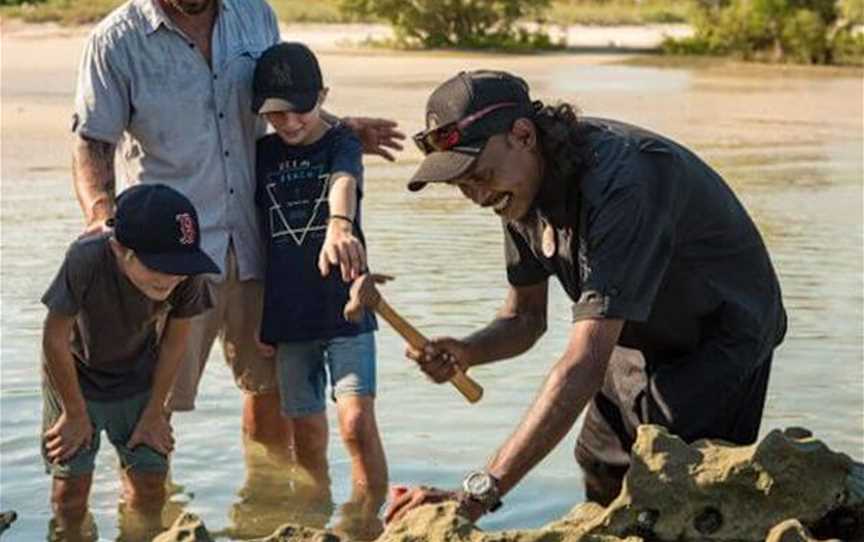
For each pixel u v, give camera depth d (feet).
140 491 21.85
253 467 23.68
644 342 18.56
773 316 18.56
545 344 29.73
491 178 16.38
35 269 36.11
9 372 27.55
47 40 130.72
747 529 16.90
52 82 91.56
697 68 121.90
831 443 24.11
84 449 21.27
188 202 20.13
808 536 15.96
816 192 53.06
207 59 23.09
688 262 17.80
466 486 15.93
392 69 110.83
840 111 87.66
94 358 21.07
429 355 18.43
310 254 23.00
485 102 16.19
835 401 26.30
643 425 17.66
